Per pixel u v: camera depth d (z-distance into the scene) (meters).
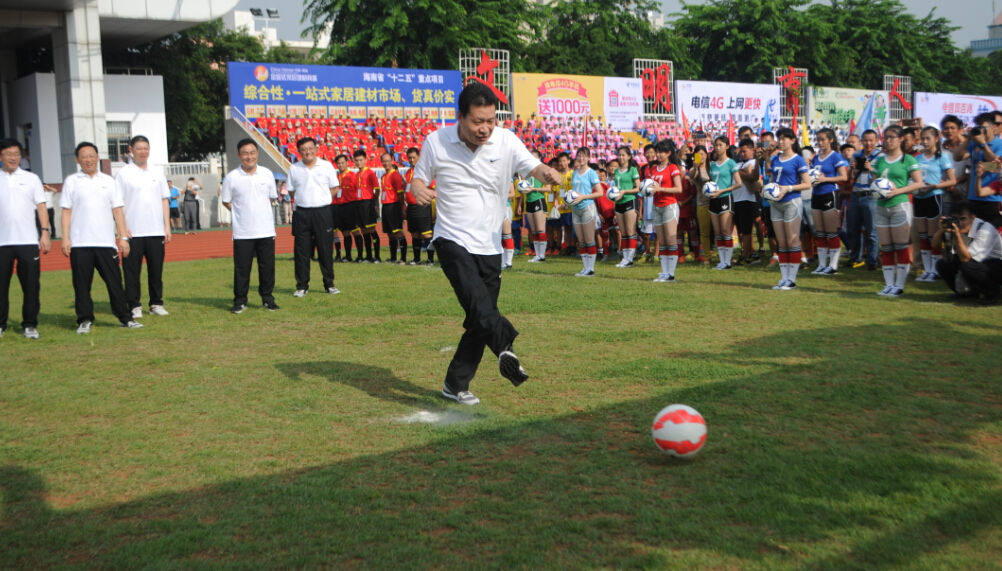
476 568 2.90
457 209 4.90
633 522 3.26
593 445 4.22
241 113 29.36
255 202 9.16
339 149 30.34
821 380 5.36
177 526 3.33
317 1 39.00
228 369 6.25
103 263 8.21
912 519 3.21
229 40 44.72
